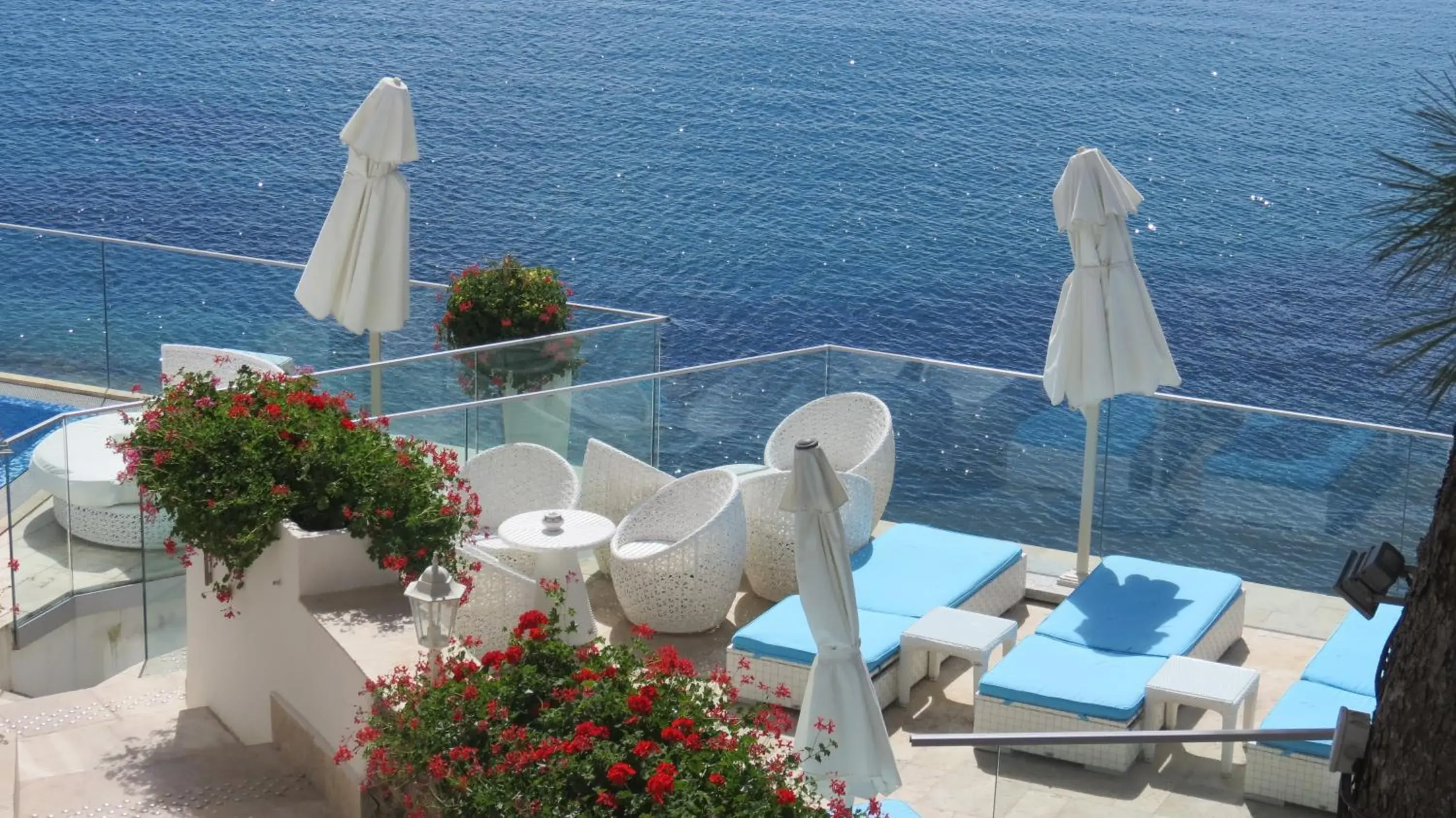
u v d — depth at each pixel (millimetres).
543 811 5762
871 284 40469
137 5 69438
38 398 13891
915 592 9211
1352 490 9953
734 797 5727
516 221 44000
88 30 63812
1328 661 8188
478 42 66125
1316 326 37938
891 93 60312
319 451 8172
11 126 49250
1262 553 10258
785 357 11141
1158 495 10453
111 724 8891
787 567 9875
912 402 11031
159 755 8344
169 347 12195
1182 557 10477
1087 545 10516
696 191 47594
